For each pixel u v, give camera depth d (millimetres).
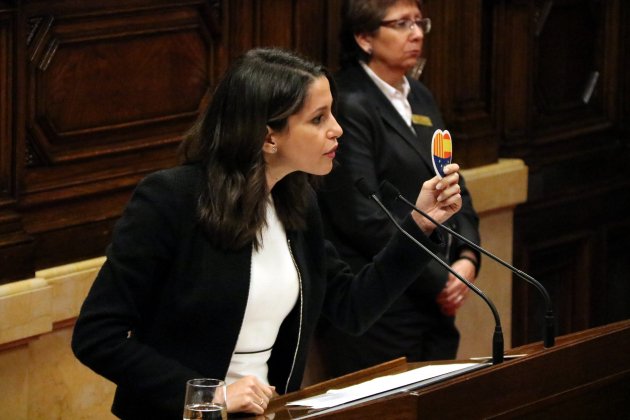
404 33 10922
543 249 15391
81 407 10344
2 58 9469
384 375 7336
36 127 9914
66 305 10031
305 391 7035
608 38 15938
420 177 11039
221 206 6953
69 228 10227
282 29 11836
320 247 7621
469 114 13789
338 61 12203
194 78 11172
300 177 7391
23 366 9758
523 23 14453
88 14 10125
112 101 10477
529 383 6391
